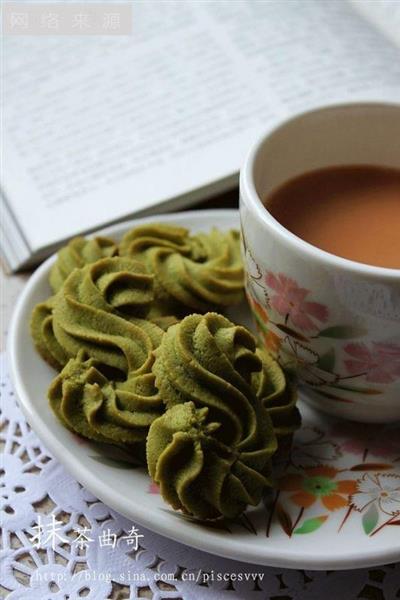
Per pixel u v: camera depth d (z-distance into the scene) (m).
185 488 0.30
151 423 0.31
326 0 0.52
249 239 0.32
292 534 0.30
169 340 0.31
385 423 0.35
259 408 0.31
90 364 0.33
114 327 0.33
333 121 0.35
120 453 0.32
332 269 0.29
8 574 0.31
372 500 0.32
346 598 0.31
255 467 0.31
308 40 0.50
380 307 0.30
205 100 0.47
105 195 0.43
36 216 0.42
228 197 0.45
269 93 0.47
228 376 0.31
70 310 0.34
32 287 0.36
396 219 0.34
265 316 0.33
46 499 0.33
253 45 0.50
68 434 0.32
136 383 0.32
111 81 0.49
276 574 0.31
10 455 0.34
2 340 0.38
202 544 0.30
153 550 0.32
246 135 0.45
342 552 0.29
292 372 0.34
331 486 0.32
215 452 0.30
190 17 0.52
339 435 0.34
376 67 0.48
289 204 0.35
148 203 0.42
